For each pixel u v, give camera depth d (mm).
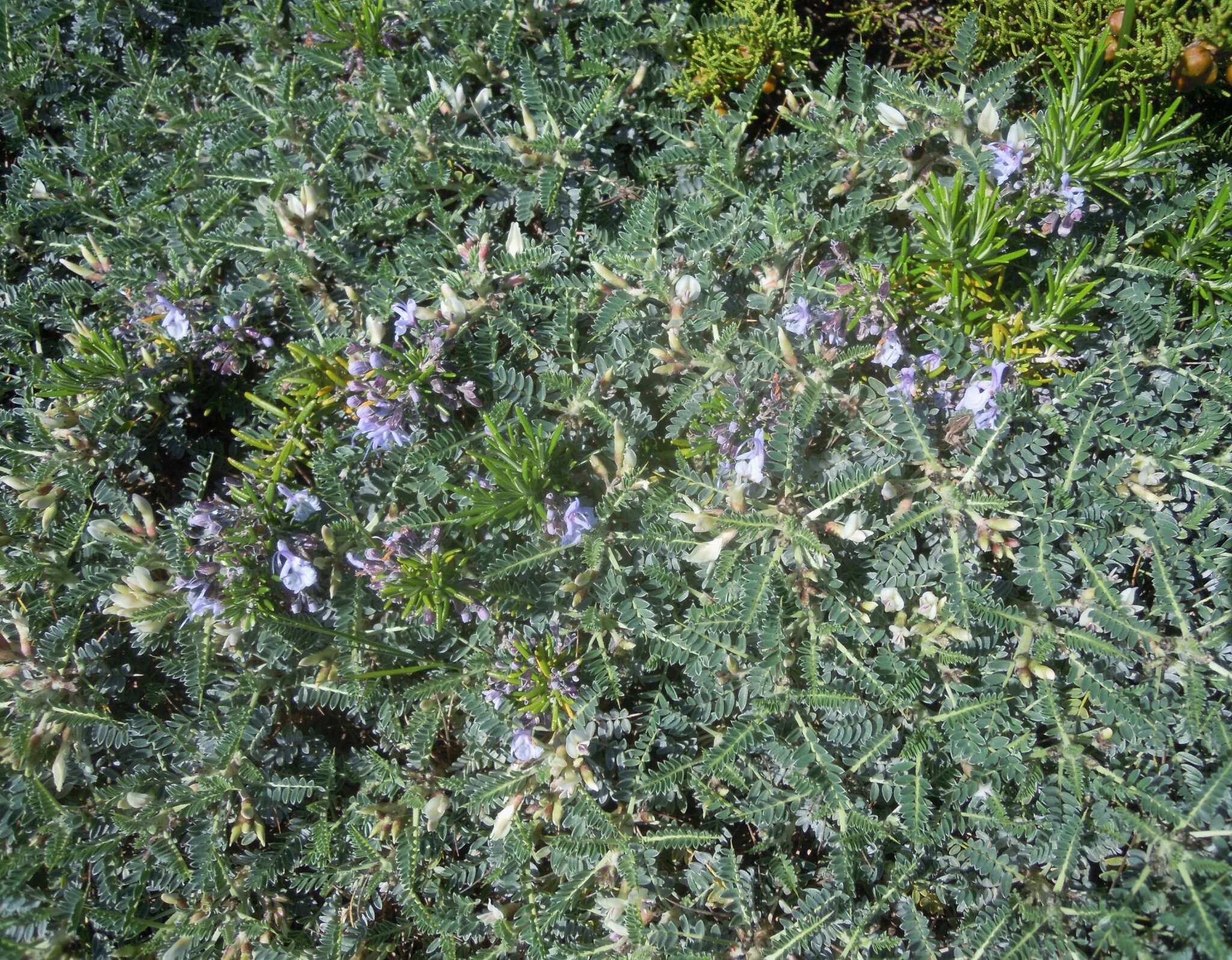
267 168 314
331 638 281
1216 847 232
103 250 307
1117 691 243
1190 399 264
